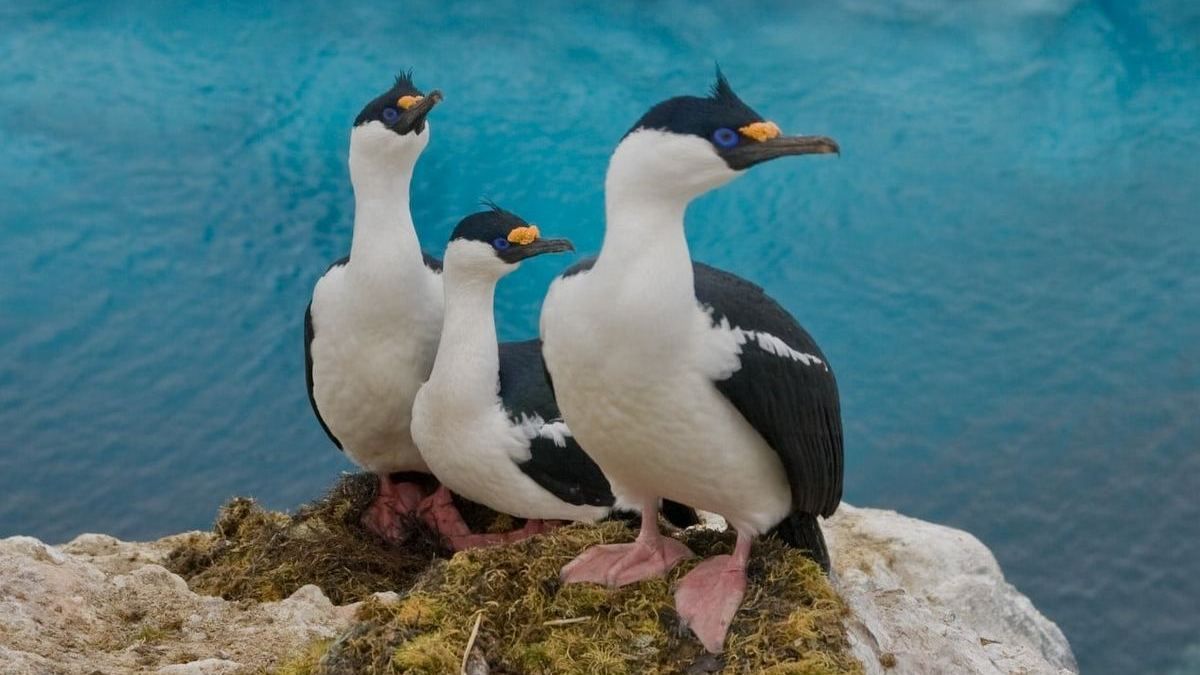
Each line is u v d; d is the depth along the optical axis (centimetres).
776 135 478
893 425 1351
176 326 1403
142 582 594
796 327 527
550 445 698
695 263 549
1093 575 1190
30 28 1717
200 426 1305
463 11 1738
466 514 775
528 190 1506
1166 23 1727
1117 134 1648
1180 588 1164
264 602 652
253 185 1549
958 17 1767
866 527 880
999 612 842
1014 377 1360
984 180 1591
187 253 1473
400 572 727
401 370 726
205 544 756
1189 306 1441
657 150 476
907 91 1694
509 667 507
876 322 1445
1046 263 1488
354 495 774
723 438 502
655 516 552
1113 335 1420
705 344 486
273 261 1470
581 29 1733
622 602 530
